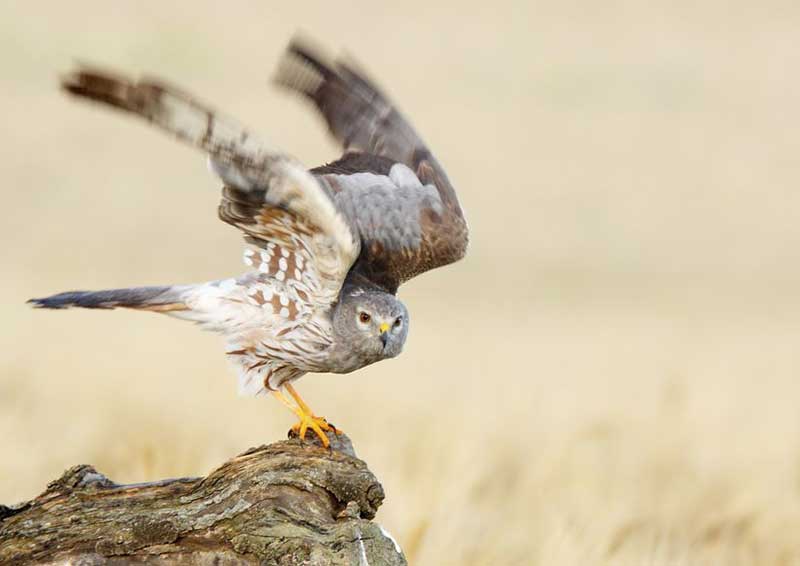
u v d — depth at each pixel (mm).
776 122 78500
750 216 55906
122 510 6441
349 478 6590
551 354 23312
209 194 54188
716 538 10930
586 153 69500
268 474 6516
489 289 39062
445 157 66562
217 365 18922
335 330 7918
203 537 6293
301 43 8703
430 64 93688
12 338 21375
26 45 83250
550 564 9656
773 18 111812
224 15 101812
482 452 12680
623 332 29078
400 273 8547
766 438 14422
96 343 21281
